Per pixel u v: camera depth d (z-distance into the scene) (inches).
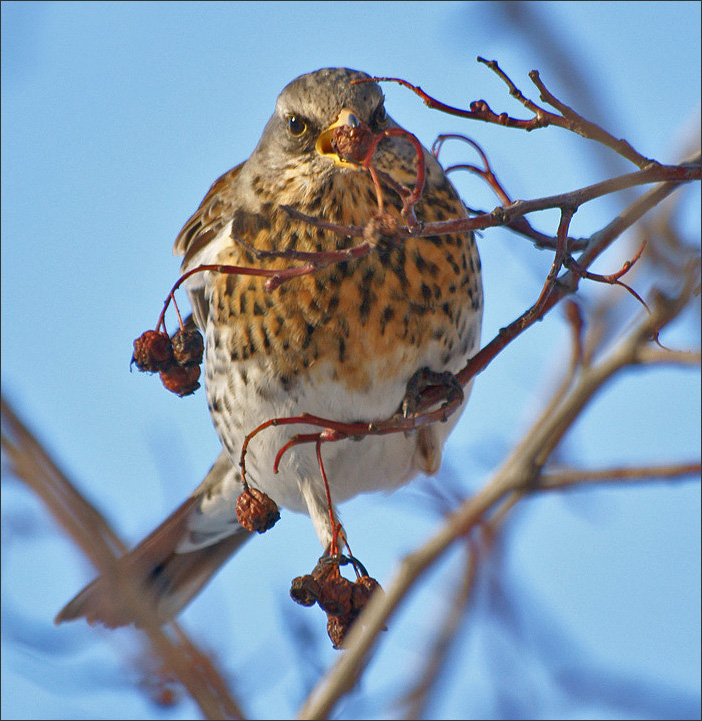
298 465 385.1
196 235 410.9
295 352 362.6
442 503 328.2
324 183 362.6
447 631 289.6
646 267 277.7
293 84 373.1
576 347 276.4
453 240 365.7
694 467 250.2
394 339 359.3
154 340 305.7
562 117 244.8
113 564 263.3
